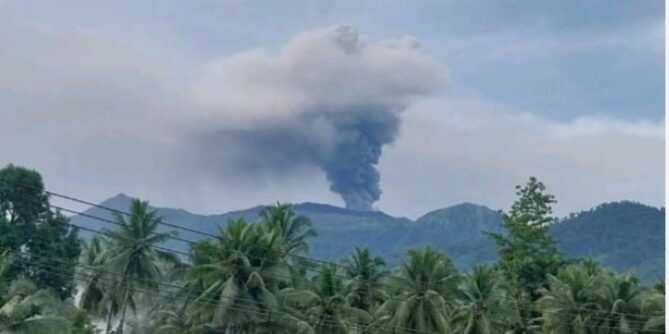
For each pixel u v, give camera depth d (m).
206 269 147.25
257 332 146.38
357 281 161.50
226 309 144.38
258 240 149.25
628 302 161.00
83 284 170.50
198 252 150.00
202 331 150.75
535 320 167.38
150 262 166.38
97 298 169.88
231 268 147.00
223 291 144.75
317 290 153.50
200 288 151.25
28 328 120.31
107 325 168.75
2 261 139.62
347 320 151.75
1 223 166.88
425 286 154.00
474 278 160.25
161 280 167.25
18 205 170.12
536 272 195.00
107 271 167.50
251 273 146.50
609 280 163.75
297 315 149.38
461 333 158.38
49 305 126.69
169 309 162.50
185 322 155.38
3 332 119.38
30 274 168.12
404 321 151.88
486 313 157.88
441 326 152.50
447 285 155.62
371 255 165.00
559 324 162.75
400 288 154.88
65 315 146.62
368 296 161.38
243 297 145.75
